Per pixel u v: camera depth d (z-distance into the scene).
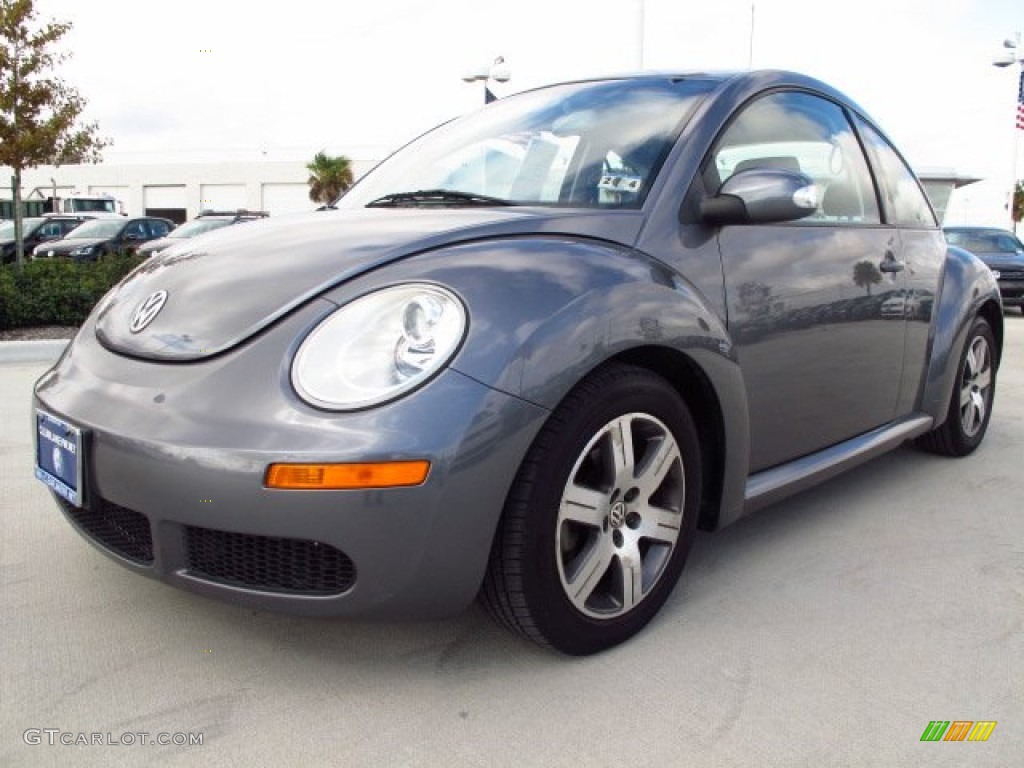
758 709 2.03
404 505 1.82
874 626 2.44
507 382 1.90
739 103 2.76
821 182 3.04
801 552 2.97
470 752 1.86
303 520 1.81
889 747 1.90
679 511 2.38
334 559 1.89
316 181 40.44
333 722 1.96
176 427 1.90
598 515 2.15
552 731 1.93
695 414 2.51
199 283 2.25
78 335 2.53
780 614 2.50
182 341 2.07
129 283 2.54
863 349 3.09
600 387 2.08
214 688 2.08
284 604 1.91
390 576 1.86
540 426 1.94
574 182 2.61
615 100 2.89
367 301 1.98
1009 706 2.06
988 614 2.54
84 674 2.12
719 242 2.50
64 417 2.12
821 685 2.14
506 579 2.01
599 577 2.18
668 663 2.22
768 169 2.48
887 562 2.90
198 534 1.96
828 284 2.85
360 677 2.14
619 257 2.24
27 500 3.31
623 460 2.18
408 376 1.86
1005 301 13.39
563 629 2.12
